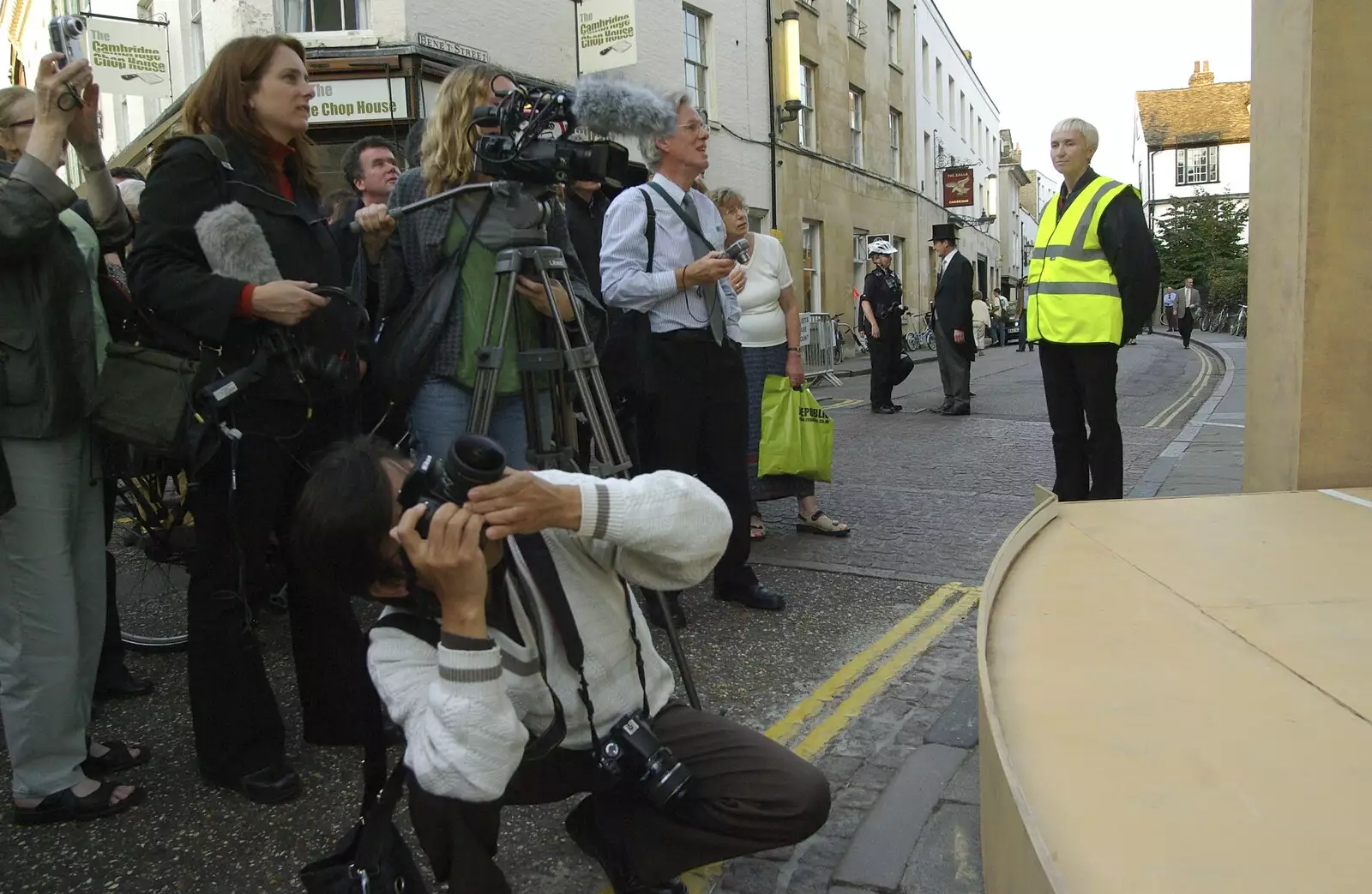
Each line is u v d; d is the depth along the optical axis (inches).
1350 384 120.8
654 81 555.5
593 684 69.0
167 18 473.4
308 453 106.0
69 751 100.3
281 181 107.7
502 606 65.4
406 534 56.2
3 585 96.2
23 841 96.2
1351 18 117.3
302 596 107.8
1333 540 91.0
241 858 92.4
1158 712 56.0
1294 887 40.1
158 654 153.3
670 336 144.3
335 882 60.9
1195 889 40.3
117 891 87.4
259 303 94.8
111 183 113.9
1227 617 71.2
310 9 402.9
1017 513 219.3
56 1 615.5
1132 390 493.4
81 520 102.3
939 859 86.2
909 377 647.8
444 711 56.9
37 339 92.5
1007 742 53.1
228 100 102.1
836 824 93.4
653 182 147.7
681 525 66.9
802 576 176.4
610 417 102.7
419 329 105.3
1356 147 117.8
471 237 105.0
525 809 99.9
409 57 398.3
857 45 873.5
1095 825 45.1
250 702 102.5
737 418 153.2
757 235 198.5
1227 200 1833.2
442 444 109.3
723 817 71.1
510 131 98.3
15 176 88.3
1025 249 2249.0
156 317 100.6
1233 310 1462.8
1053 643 67.5
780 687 127.7
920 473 271.6
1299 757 50.2
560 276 103.8
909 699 121.4
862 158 904.9
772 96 698.8
